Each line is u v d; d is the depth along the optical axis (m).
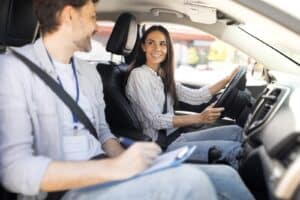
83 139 1.27
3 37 1.38
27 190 1.01
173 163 1.03
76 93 1.32
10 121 1.08
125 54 2.40
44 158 1.04
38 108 1.16
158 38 2.34
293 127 1.03
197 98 2.54
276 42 1.96
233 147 1.81
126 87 2.34
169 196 1.00
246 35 2.24
